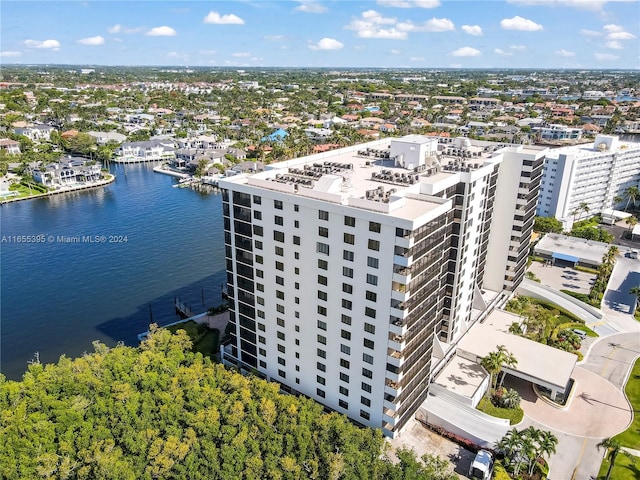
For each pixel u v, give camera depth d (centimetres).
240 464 6819
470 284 10269
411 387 7850
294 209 7538
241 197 8219
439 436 8188
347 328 7594
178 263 15612
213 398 7794
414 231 6550
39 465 6538
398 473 6731
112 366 8456
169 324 12069
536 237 16900
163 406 7488
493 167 10075
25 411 7356
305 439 7119
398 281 6744
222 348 10125
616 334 11400
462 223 8931
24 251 16400
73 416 7206
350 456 6819
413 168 9556
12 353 10838
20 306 12800
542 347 9912
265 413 7462
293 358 8669
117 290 13812
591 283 13900
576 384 9644
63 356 8769
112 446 6862
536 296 13012
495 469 7400
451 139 12394
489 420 8262
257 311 8906
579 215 19225
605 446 7456
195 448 6956
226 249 8938
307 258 7688
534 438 7350
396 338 7119
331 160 10525
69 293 13575
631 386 9612
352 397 8019
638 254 15738
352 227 6956
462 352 9788
